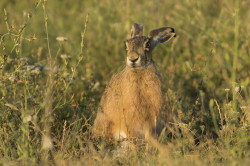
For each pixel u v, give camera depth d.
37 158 20.11
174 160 19.83
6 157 19.97
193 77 30.94
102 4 39.66
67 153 21.16
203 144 21.91
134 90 22.89
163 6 39.09
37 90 23.69
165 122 23.73
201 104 27.27
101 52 34.19
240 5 35.94
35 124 20.56
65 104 23.14
